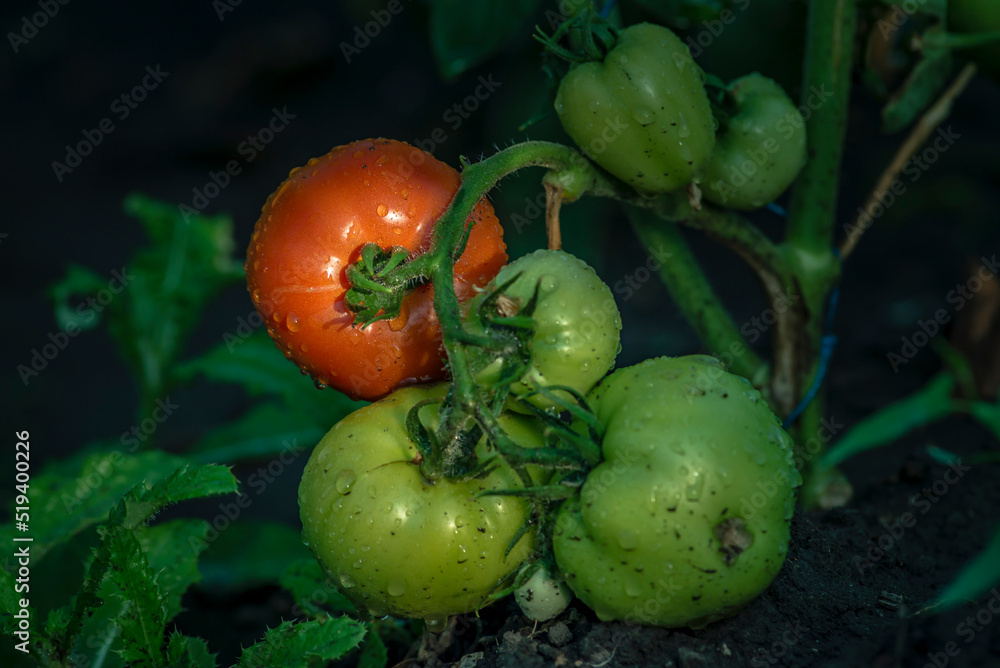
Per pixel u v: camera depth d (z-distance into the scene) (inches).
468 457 21.4
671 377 21.4
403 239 22.0
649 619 21.5
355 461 21.7
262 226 22.3
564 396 21.7
